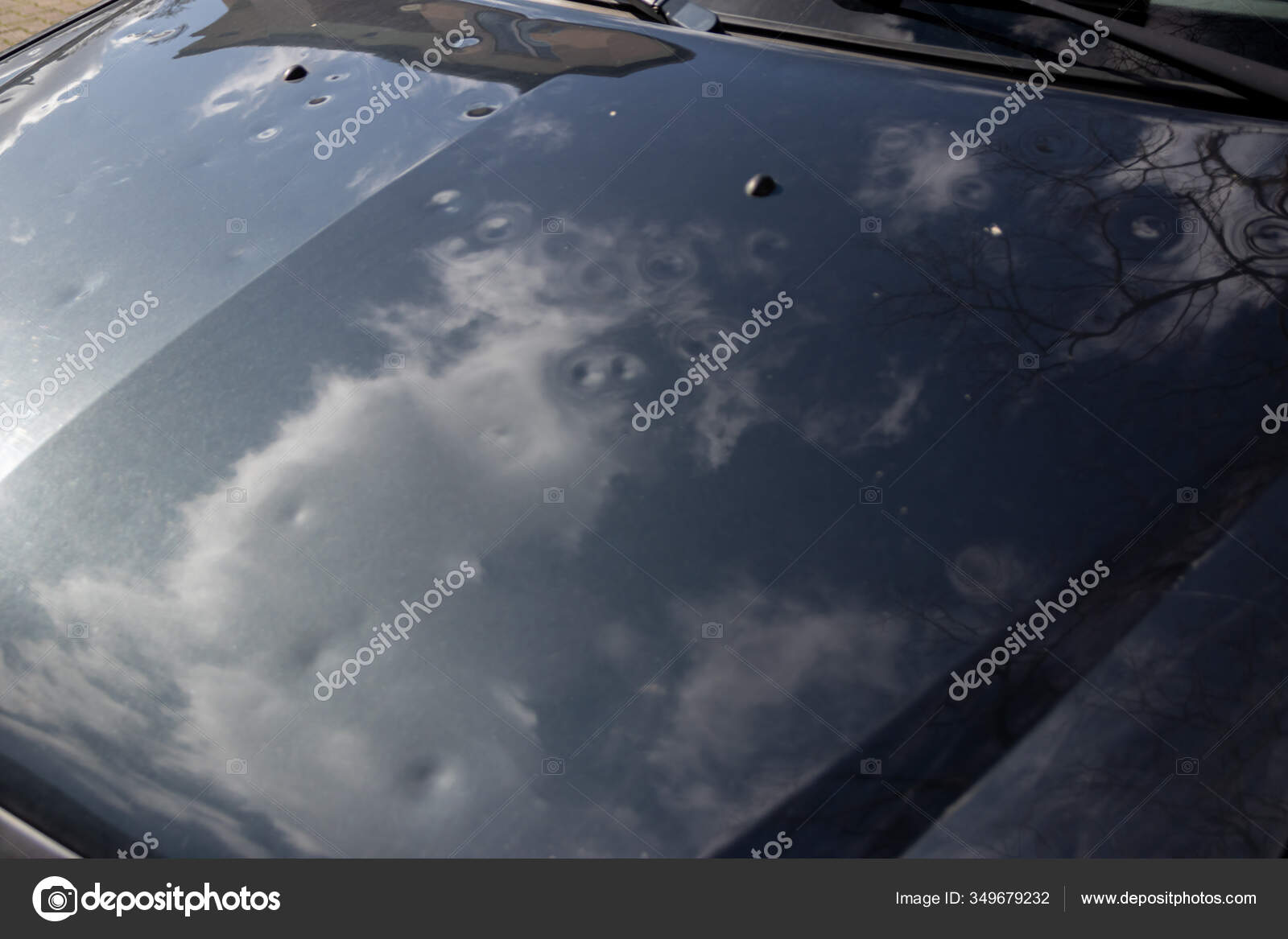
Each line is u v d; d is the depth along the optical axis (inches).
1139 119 51.7
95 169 58.6
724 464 37.7
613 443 38.8
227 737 33.5
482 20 67.5
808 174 49.6
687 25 66.7
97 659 35.9
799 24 65.5
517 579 35.5
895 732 31.5
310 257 48.7
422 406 41.1
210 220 52.2
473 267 46.7
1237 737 30.3
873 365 40.3
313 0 73.3
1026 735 31.1
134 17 78.7
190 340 45.4
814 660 33.1
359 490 38.7
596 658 33.6
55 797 33.4
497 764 31.9
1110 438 37.3
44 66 75.0
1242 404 37.9
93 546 38.9
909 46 61.6
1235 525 34.7
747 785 31.0
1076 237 44.8
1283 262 42.6
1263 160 48.1
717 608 34.3
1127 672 31.9
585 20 66.8
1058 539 34.9
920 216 46.4
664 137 53.2
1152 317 41.1
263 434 41.2
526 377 41.5
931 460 37.1
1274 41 58.4
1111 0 64.3
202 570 37.4
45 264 51.9
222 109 61.6
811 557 35.1
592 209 48.9
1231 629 32.4
